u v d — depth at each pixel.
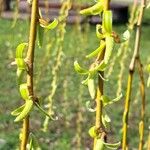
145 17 13.52
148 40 11.48
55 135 6.00
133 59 1.12
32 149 0.82
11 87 7.63
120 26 12.50
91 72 0.83
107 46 0.79
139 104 6.93
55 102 6.89
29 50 0.80
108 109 6.80
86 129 6.07
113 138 5.62
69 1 1.60
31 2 0.81
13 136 5.75
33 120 6.25
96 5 0.83
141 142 1.17
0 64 8.02
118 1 14.00
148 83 0.94
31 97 0.78
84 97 6.83
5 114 6.49
